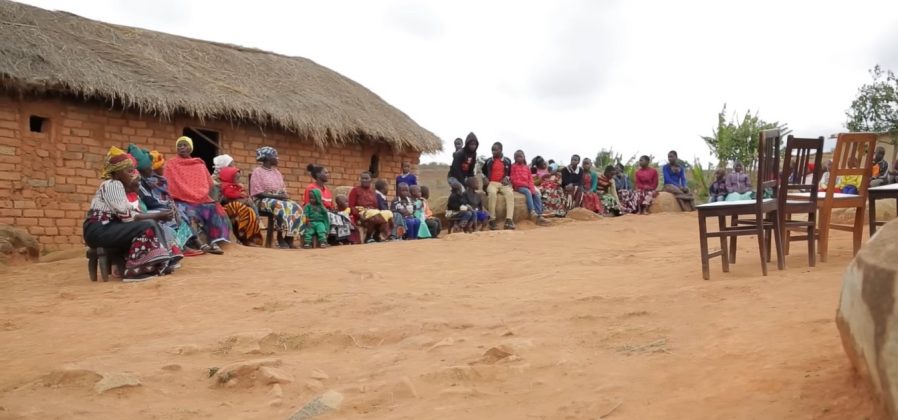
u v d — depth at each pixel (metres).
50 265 9.98
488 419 3.63
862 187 7.17
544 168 18.59
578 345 4.84
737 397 3.52
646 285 6.75
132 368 4.71
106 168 8.59
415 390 4.10
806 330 4.39
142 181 9.38
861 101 28.28
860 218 7.22
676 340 4.70
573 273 7.93
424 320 5.78
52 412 3.91
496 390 4.07
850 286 3.04
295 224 11.99
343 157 17.72
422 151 18.86
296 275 8.45
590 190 18.11
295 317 6.19
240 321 6.17
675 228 14.06
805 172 7.04
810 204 6.95
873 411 3.00
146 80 14.46
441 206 17.73
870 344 2.81
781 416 3.24
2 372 4.80
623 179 19.38
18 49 13.14
